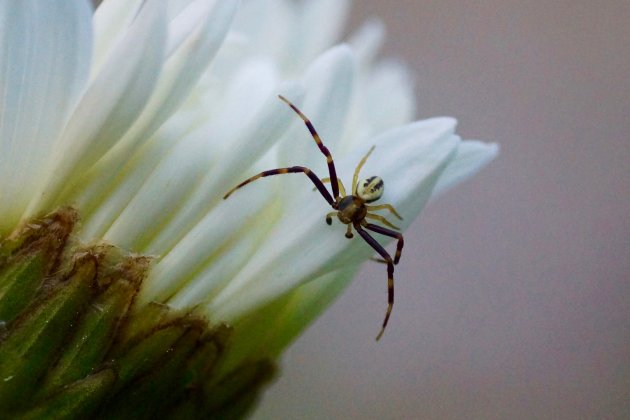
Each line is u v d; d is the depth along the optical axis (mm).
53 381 128
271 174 132
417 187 130
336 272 141
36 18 125
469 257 245
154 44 126
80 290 128
